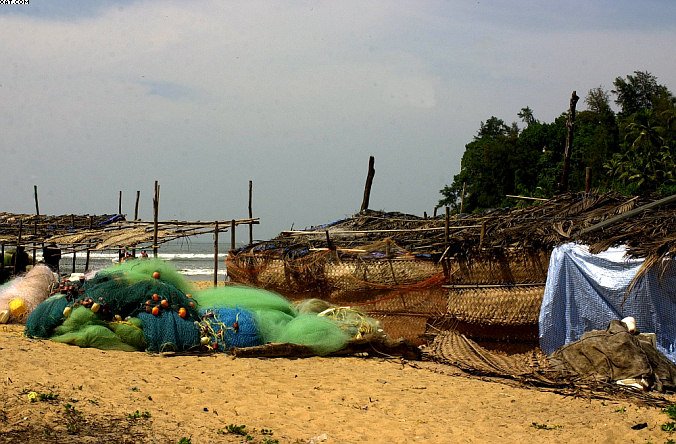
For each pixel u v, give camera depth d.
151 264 16.95
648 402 12.18
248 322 15.65
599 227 16.09
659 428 10.57
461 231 18.58
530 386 13.31
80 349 14.91
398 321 18.20
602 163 61.59
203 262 76.62
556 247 16.22
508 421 10.97
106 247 23.48
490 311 17.03
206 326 15.52
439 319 17.72
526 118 78.88
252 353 14.94
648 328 15.06
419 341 17.89
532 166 67.19
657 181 55.62
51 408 10.20
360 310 18.22
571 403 12.11
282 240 22.14
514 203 66.06
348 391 12.50
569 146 23.95
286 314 16.75
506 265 16.95
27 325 16.17
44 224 28.80
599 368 13.73
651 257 14.81
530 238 16.78
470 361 15.00
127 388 11.77
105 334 15.20
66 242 24.92
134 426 9.77
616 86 73.88
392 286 18.30
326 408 11.40
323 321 15.73
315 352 15.43
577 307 15.97
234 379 12.94
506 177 68.44
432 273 17.81
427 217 23.09
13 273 25.45
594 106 68.00
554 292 16.05
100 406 10.56
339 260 19.20
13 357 13.48
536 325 16.70
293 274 20.03
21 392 10.85
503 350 17.11
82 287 16.48
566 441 10.02
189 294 17.08
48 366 12.92
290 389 12.47
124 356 14.48
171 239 23.06
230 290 17.36
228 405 11.23
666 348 14.84
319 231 21.83
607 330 14.38
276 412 11.00
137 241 22.89
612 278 15.39
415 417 11.06
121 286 15.96
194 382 12.55
